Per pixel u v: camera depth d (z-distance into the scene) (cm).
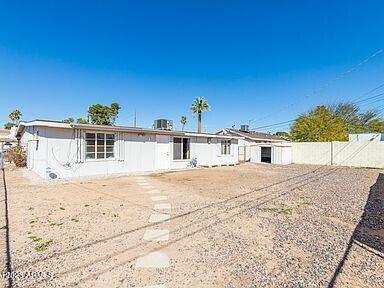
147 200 834
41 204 768
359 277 360
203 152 2136
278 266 392
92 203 786
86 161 1380
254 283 344
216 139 2269
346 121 4081
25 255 423
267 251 446
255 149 2909
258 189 1072
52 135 1265
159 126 1869
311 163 2648
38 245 462
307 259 416
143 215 661
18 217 633
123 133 1541
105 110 3788
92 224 584
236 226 580
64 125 1269
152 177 1402
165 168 1814
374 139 2670
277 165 2469
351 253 439
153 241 487
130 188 1051
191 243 479
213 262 404
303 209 739
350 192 1020
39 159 1363
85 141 1375
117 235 516
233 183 1238
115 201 816
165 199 853
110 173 1484
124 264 394
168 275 363
